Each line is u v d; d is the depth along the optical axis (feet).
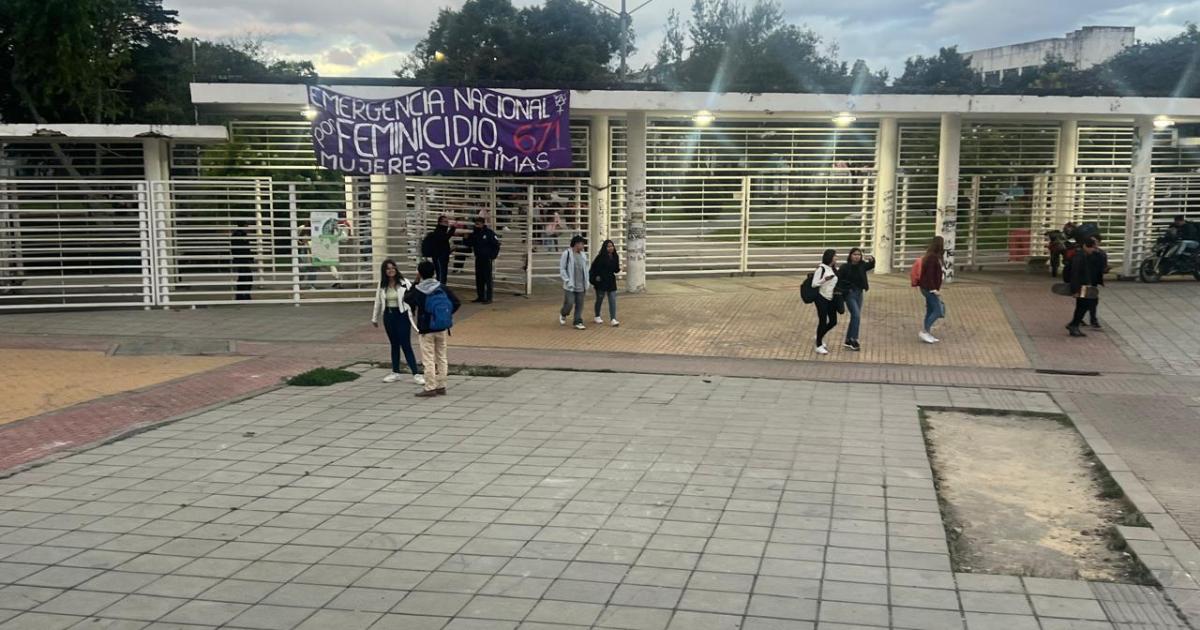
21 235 52.80
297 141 59.67
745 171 65.67
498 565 16.57
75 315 50.03
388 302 33.83
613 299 46.88
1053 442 26.40
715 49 138.10
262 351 40.34
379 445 25.18
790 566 16.56
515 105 51.80
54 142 57.36
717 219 65.82
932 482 22.00
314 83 52.70
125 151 58.90
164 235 51.65
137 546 17.46
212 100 51.80
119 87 101.24
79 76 78.23
